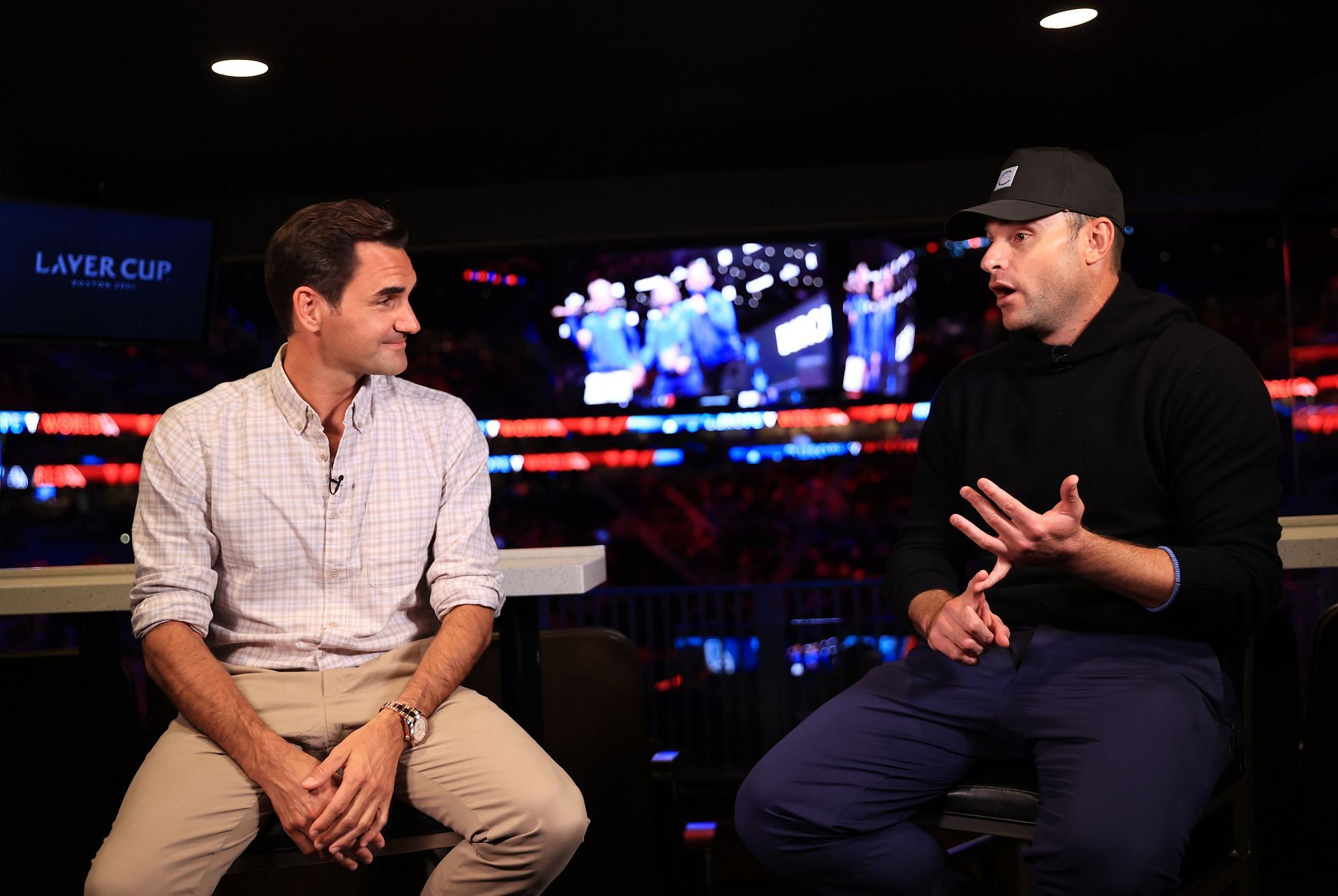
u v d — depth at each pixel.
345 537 1.74
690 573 10.91
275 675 1.71
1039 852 1.48
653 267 9.99
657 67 4.81
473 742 1.63
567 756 2.13
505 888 1.60
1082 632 1.69
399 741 1.58
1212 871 1.69
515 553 2.08
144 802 1.56
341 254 1.70
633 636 5.30
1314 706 1.79
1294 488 6.42
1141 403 1.69
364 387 1.77
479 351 10.33
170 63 4.52
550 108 5.34
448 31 4.27
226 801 1.56
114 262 5.46
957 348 9.93
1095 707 1.56
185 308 5.67
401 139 5.74
